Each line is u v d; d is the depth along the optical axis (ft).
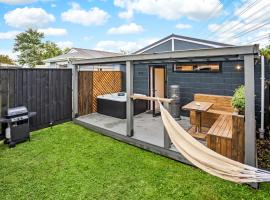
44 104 21.12
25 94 19.22
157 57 14.34
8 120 15.81
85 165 12.92
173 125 11.63
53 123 22.25
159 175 11.75
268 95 18.07
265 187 10.55
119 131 18.34
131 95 16.63
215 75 21.03
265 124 18.24
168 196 9.88
